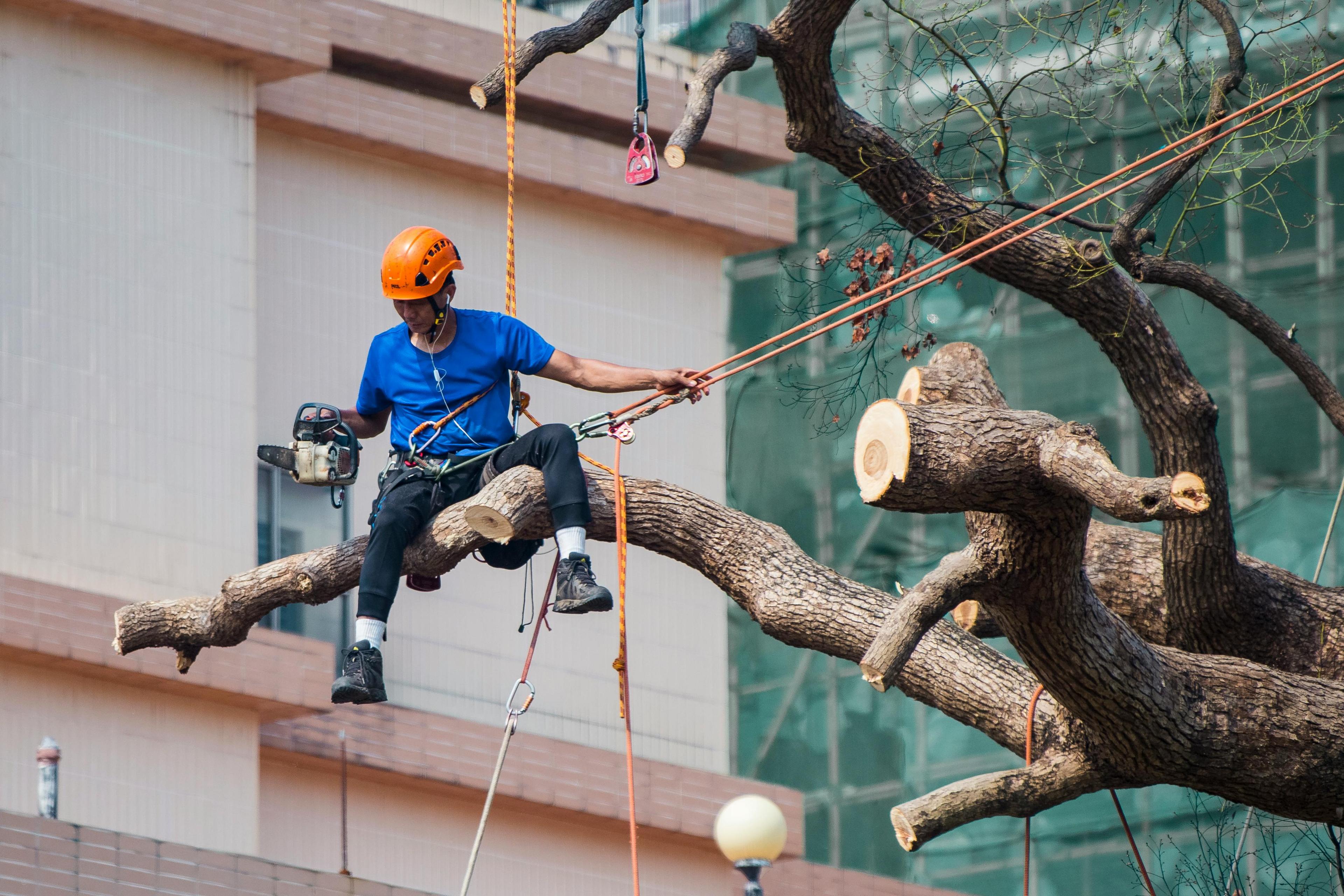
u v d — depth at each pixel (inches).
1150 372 1079.0
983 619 1128.2
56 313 1991.9
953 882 3115.2
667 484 1023.0
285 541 2118.6
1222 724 932.6
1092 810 2982.3
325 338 2187.5
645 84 1021.2
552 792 2149.4
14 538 1931.6
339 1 2187.5
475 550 990.4
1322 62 1224.2
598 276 2390.5
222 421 2068.2
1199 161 1157.1
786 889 2267.5
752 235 2472.9
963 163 1615.4
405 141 2223.2
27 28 2017.7
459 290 2284.7
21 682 1887.3
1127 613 1119.6
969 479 832.3
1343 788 943.0
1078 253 1090.7
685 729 2338.8
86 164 2030.0
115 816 1910.7
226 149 2112.5
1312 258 2859.3
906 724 3157.0
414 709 2126.0
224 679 1950.1
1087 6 1279.5
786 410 3065.9
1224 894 1578.5
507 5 1067.3
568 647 2282.2
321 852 2053.4
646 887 2235.5
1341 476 2918.3
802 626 994.1
